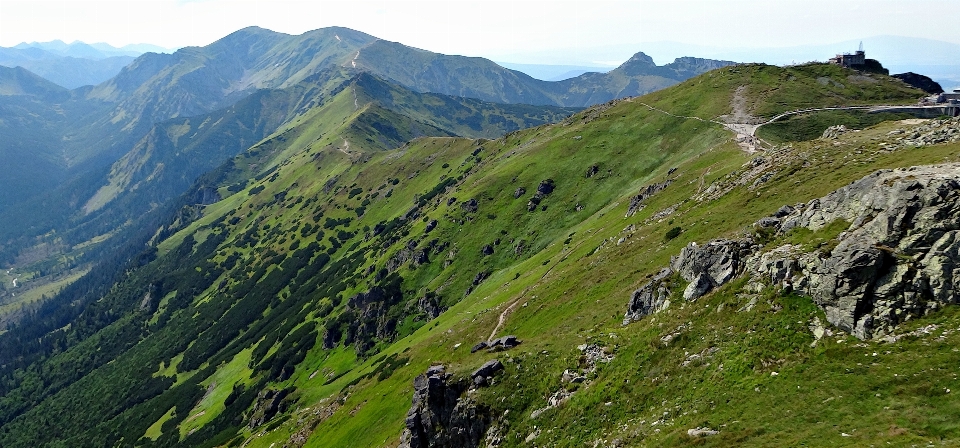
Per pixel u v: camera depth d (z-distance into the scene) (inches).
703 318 1797.5
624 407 1646.2
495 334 3341.5
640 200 4483.3
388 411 3125.0
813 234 1748.3
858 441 1049.5
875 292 1384.1
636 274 2716.5
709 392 1455.5
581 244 4293.8
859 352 1304.1
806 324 1483.8
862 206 1647.4
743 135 4896.7
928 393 1095.0
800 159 2854.3
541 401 1950.1
